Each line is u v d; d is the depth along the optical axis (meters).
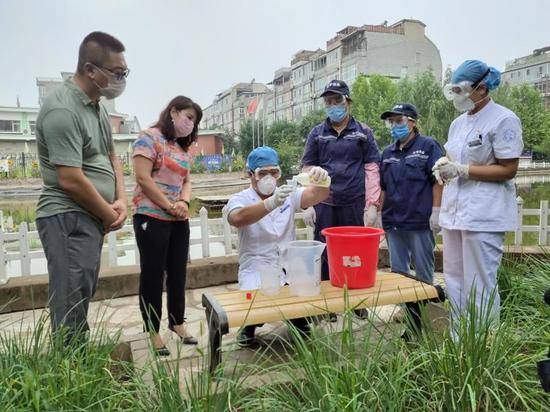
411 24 47.56
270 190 2.76
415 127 3.68
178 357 1.89
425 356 1.90
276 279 2.45
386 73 47.34
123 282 4.62
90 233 2.38
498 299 2.71
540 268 3.45
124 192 2.77
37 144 2.33
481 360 1.81
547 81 61.47
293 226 3.01
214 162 36.84
